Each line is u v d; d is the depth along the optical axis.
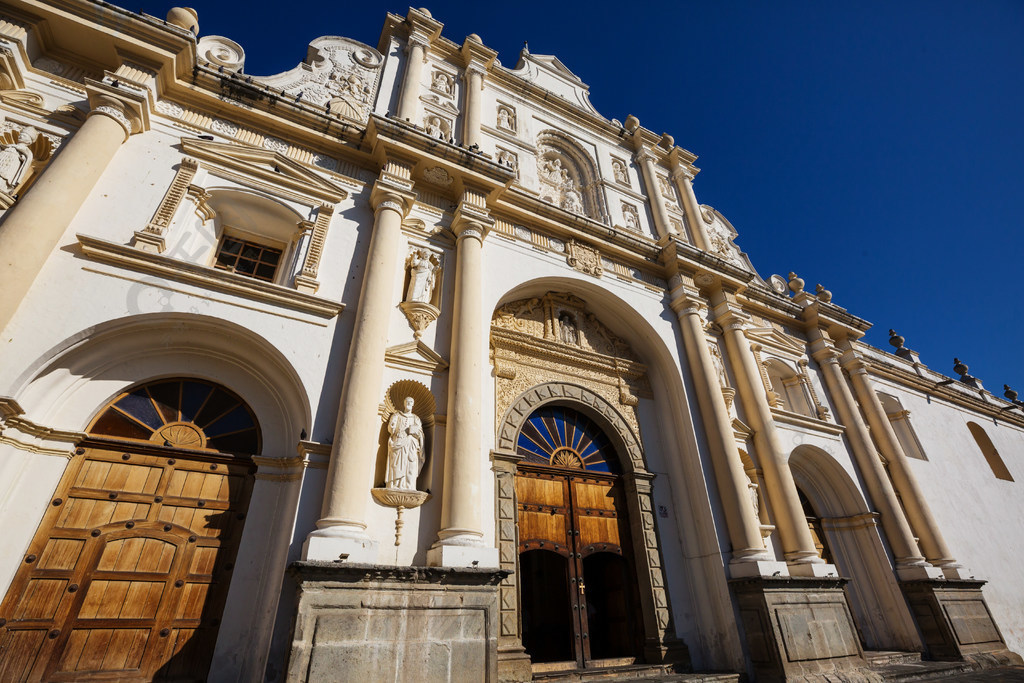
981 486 16.38
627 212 13.72
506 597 7.75
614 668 8.20
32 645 5.29
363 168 9.61
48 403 6.06
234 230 8.80
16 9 7.38
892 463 13.57
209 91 8.64
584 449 10.48
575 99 15.44
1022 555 15.47
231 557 6.43
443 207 10.06
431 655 5.83
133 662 5.62
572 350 10.77
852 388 14.91
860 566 12.16
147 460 6.49
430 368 8.09
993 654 11.07
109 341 6.50
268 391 7.43
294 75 10.37
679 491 10.45
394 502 6.84
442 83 12.30
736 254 16.06
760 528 10.11
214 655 5.78
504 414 9.38
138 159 7.64
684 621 9.28
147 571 6.01
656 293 12.12
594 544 9.58
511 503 8.57
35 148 7.18
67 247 6.46
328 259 8.29
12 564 5.38
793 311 14.93
